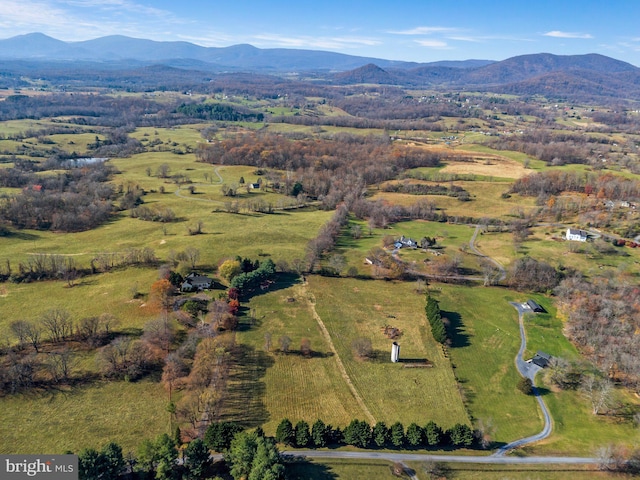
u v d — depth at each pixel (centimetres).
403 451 7981
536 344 11944
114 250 16562
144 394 9100
